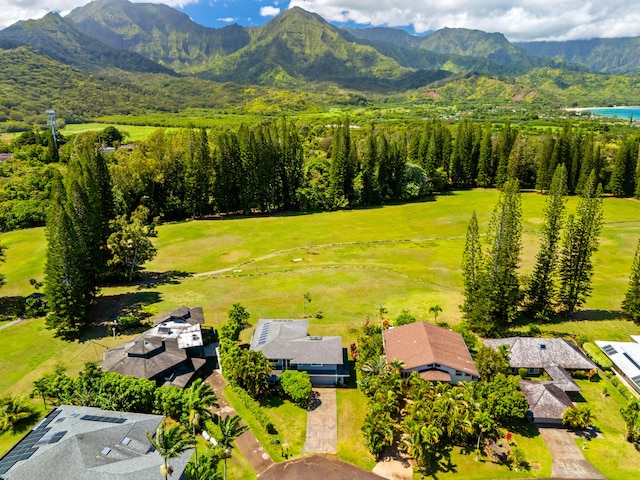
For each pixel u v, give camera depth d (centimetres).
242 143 10688
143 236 6825
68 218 5128
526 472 3378
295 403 4109
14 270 7056
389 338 4806
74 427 3184
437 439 3362
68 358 4644
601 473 3378
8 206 9569
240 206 11069
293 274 6969
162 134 12606
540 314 5547
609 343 4894
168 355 4303
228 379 4266
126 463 2923
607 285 6700
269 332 4791
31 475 2739
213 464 3275
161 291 6369
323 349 4469
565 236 5575
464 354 4466
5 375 4341
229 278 6844
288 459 3459
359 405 4109
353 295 6262
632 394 4250
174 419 3825
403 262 7569
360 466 3412
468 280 5525
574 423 3694
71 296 4981
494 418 3834
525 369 4434
